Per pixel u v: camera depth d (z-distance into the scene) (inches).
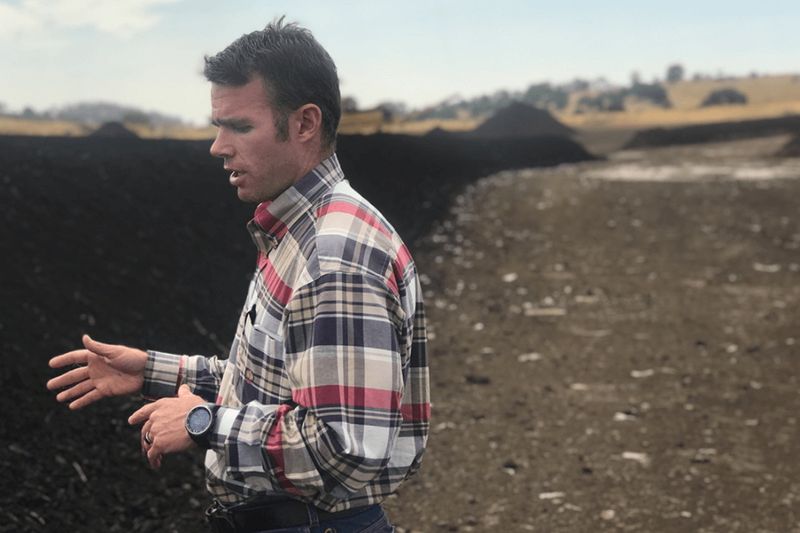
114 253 227.5
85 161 288.8
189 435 48.0
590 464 163.5
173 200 285.1
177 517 129.6
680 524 138.1
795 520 138.7
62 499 123.9
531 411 193.9
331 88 51.7
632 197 546.3
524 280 341.4
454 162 677.9
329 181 51.6
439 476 158.2
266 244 52.6
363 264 47.9
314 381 46.4
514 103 1492.4
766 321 275.9
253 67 49.8
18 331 166.6
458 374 221.8
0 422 135.5
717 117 2790.4
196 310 220.8
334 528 51.7
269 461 46.6
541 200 531.8
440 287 326.3
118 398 161.8
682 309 294.5
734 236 429.7
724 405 197.5
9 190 233.3
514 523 139.3
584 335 262.1
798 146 1016.2
